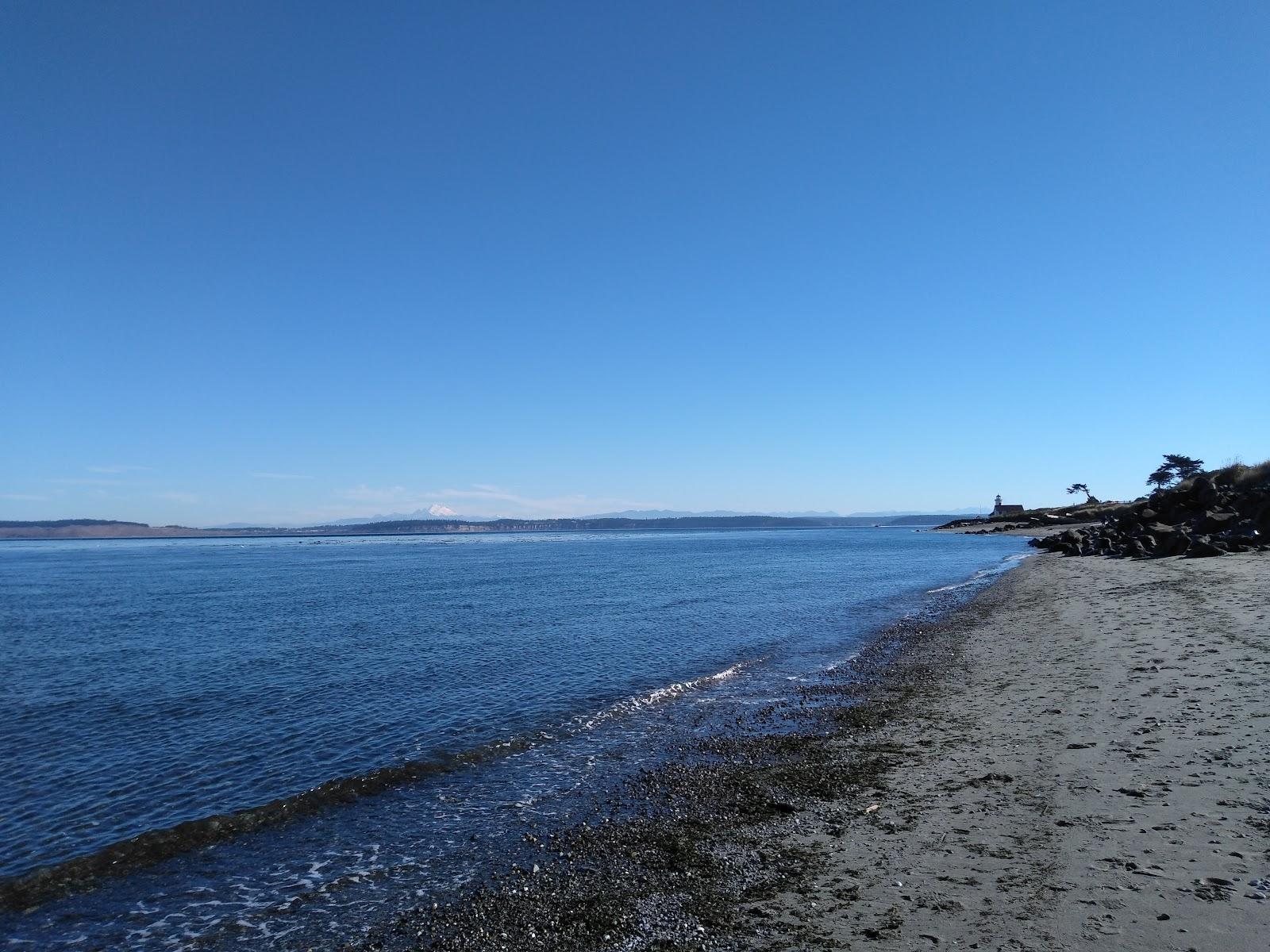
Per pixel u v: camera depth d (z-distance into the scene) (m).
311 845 9.34
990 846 7.27
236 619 34.34
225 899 8.02
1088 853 6.75
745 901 6.81
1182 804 7.58
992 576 43.53
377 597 43.44
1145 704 11.72
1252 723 9.93
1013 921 5.74
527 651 23.36
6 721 16.33
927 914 6.07
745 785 10.40
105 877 8.66
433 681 19.28
